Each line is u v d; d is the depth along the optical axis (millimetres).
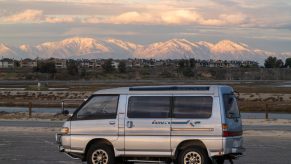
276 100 64688
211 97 13062
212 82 135750
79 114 14055
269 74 193000
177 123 13164
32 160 16859
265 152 18922
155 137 13289
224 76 195000
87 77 179000
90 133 13789
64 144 14016
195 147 13039
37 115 38969
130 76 189500
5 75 176625
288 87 104375
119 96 13711
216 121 12922
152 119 13344
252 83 131750
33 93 80938
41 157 17609
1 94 79062
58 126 30094
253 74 193250
